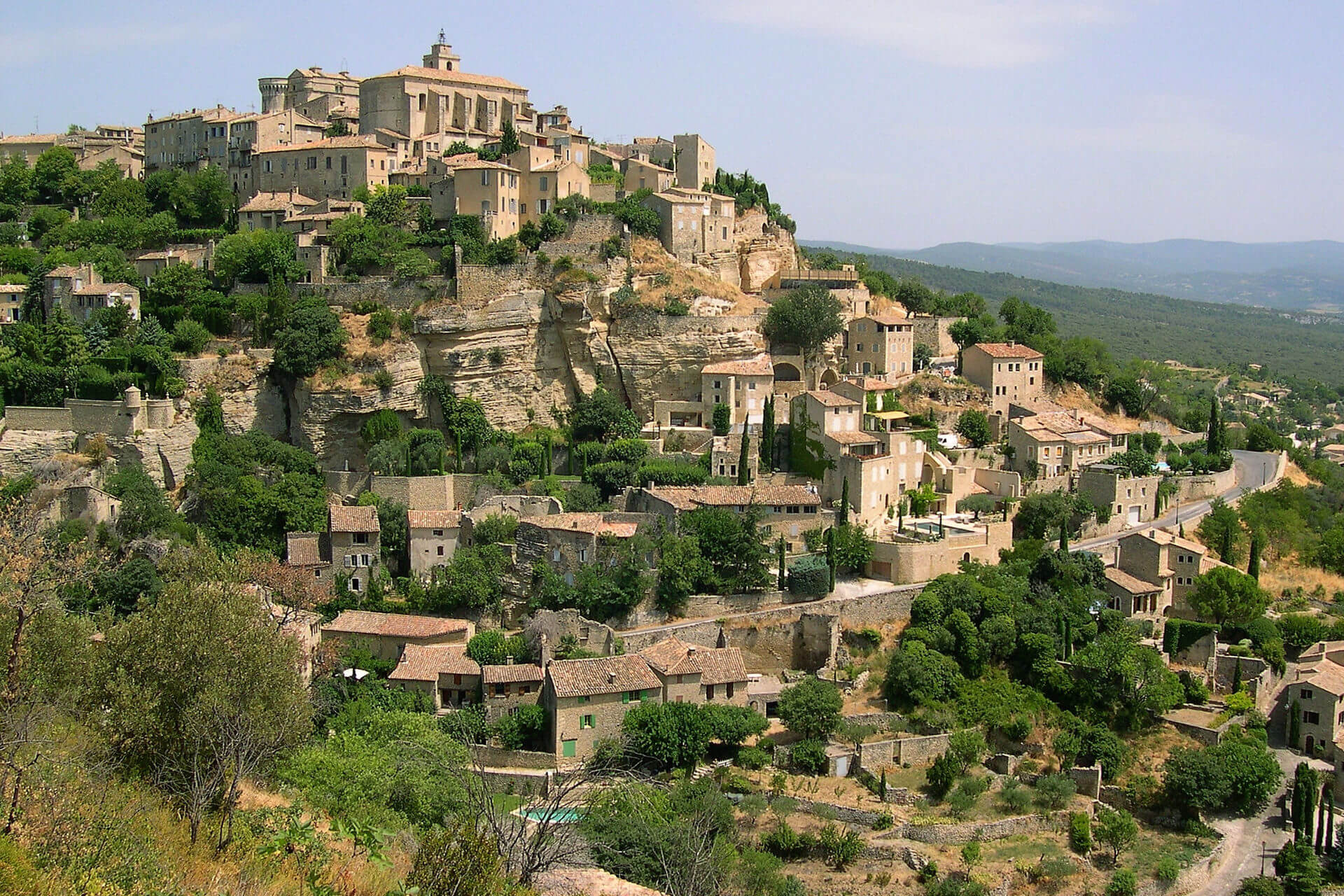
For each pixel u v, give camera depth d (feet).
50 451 521.24
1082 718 412.57
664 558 437.99
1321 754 416.05
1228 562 519.60
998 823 354.54
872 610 445.78
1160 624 472.03
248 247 604.49
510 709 383.86
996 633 430.20
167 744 227.81
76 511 486.79
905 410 603.67
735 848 312.09
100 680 236.02
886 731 398.42
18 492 484.33
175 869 166.50
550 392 588.91
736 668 391.86
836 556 470.39
